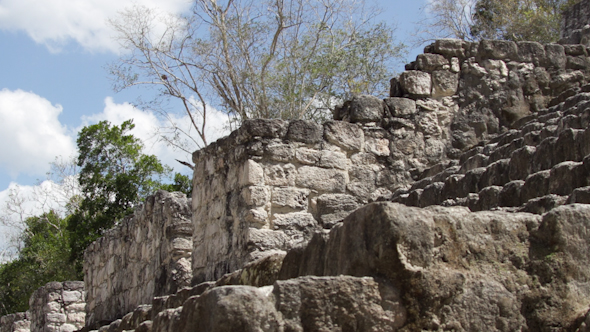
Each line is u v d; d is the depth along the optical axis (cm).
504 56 954
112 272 1342
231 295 284
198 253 886
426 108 911
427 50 967
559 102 921
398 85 941
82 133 2484
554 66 964
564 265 325
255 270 479
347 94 1966
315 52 1947
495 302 312
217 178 862
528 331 315
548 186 474
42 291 1744
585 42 1103
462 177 623
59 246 2700
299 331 287
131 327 712
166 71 2064
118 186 2380
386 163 872
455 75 939
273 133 804
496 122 929
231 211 816
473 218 324
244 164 798
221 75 2053
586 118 586
